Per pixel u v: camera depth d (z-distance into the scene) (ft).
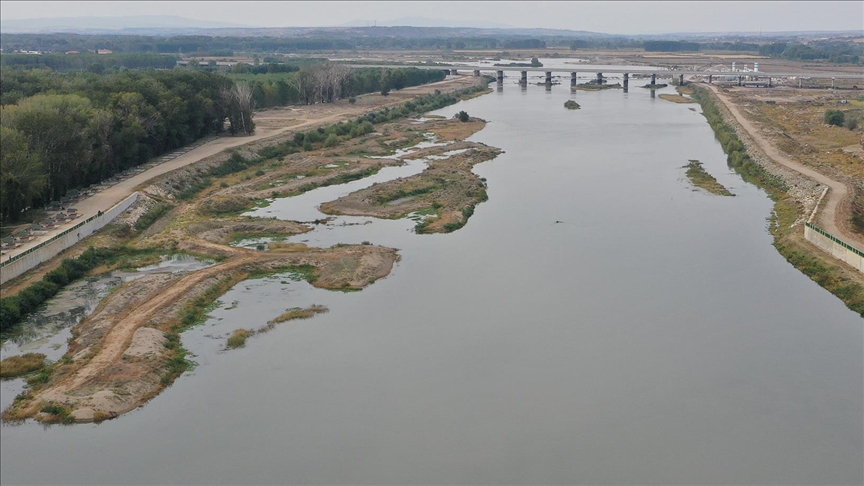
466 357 251.19
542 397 226.38
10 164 361.71
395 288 311.27
